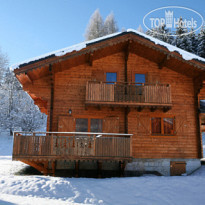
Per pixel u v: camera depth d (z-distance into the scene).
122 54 14.73
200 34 41.69
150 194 9.51
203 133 32.97
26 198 8.21
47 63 11.98
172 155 13.60
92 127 13.62
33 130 36.34
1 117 37.16
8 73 45.66
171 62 13.94
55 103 13.62
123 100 12.97
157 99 13.06
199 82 13.98
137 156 13.40
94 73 14.24
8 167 14.77
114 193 9.41
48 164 12.63
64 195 8.92
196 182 10.58
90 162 13.07
